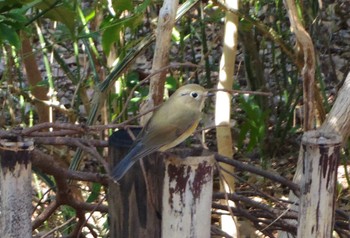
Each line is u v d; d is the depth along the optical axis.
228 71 9.16
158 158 6.01
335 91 13.45
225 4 8.87
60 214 9.15
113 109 10.65
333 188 5.73
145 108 7.34
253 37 12.52
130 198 6.11
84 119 12.62
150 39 8.59
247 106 11.63
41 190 10.80
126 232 6.17
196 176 5.43
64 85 14.30
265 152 12.90
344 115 7.93
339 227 7.63
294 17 7.61
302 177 5.80
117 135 6.50
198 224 5.50
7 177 5.35
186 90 6.96
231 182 9.16
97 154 6.23
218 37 12.14
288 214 7.11
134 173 6.07
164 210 5.56
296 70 12.50
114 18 8.83
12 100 10.60
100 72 10.46
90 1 11.40
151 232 6.09
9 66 10.28
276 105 14.02
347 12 15.45
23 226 5.42
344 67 14.33
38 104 10.65
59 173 6.48
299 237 5.85
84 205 7.14
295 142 13.25
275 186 11.85
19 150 5.31
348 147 11.30
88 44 9.78
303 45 7.61
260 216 7.24
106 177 6.56
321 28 13.48
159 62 7.21
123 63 8.58
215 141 12.60
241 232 8.58
